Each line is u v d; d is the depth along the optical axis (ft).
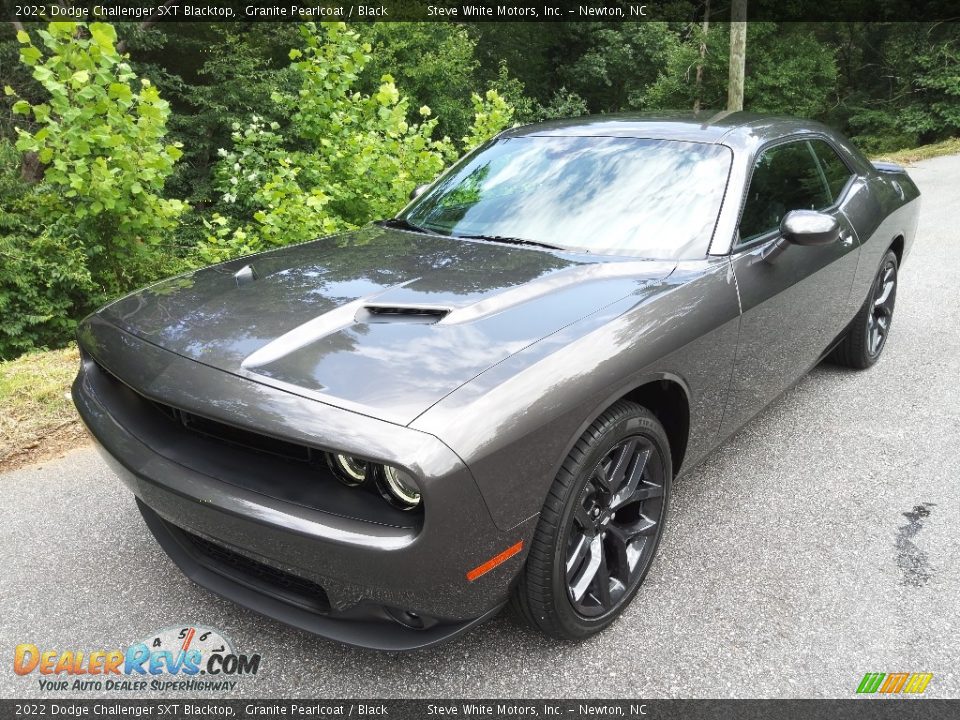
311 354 6.51
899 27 81.66
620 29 103.86
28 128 48.34
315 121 21.21
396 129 21.43
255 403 6.04
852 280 12.25
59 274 24.08
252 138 21.29
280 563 6.21
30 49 16.66
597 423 6.86
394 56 71.56
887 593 8.20
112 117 17.70
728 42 77.46
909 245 15.29
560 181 10.19
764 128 10.90
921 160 56.70
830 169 12.38
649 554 8.11
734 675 7.05
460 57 74.74
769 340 9.62
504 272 8.25
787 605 8.02
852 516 9.74
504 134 12.03
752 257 9.18
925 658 7.23
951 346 16.19
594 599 7.44
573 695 6.84
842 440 11.93
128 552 9.08
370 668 7.20
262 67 62.54
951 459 11.25
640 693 6.86
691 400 8.19
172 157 18.86
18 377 14.14
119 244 20.15
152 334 7.29
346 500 6.01
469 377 6.12
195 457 6.66
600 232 9.31
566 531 6.68
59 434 12.30
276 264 8.91
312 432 5.70
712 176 9.58
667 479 8.18
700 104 80.84
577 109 97.04
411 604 6.04
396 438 5.57
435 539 5.66
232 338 6.91
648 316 7.48
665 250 8.89
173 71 65.31
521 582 6.78
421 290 7.68
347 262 8.82
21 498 10.36
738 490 10.43
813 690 6.86
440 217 10.58
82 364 8.34
